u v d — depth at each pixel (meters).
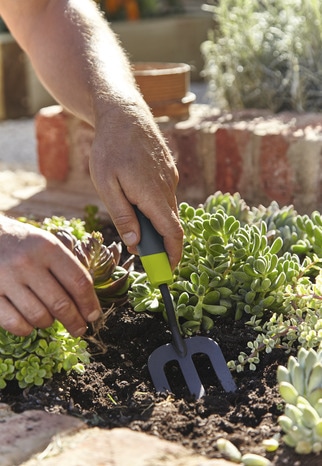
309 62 3.51
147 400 1.61
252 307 1.91
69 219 2.93
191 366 1.73
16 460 1.35
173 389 1.72
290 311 1.84
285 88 3.53
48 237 1.53
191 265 1.94
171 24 7.67
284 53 3.62
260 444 1.43
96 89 1.97
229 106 3.79
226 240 1.92
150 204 1.73
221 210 2.00
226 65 3.89
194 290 1.85
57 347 1.65
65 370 1.71
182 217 2.04
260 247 1.91
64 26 2.21
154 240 1.74
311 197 2.85
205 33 7.77
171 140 3.12
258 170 2.96
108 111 1.87
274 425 1.48
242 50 3.67
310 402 1.43
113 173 1.75
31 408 1.55
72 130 3.34
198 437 1.45
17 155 4.80
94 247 1.80
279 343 1.78
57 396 1.60
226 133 3.00
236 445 1.43
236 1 3.91
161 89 3.22
